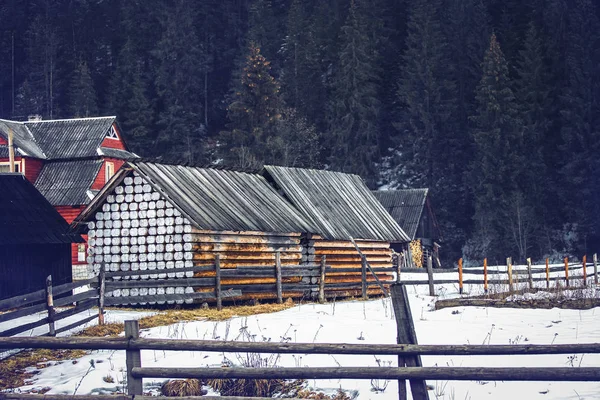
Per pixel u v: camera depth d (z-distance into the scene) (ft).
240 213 207.51
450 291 226.58
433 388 94.02
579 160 635.25
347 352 74.38
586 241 608.60
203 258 190.80
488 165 639.76
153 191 196.95
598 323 136.05
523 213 601.21
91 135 430.20
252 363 106.42
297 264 219.41
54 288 137.39
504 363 104.37
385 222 269.85
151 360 113.39
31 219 229.86
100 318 150.61
